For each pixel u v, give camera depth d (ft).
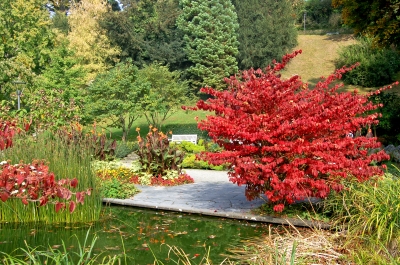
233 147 21.70
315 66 111.34
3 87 58.80
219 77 102.89
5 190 9.53
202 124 21.07
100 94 67.72
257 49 106.83
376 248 14.51
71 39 103.19
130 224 21.59
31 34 85.61
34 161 11.00
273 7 112.06
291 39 112.78
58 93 55.57
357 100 20.30
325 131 20.57
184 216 23.41
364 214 16.05
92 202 21.97
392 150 41.04
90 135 43.96
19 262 12.33
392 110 55.26
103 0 126.72
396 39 56.03
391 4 52.49
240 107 21.97
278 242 16.29
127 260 16.02
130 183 31.86
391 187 17.17
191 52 107.04
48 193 10.25
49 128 45.80
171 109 79.20
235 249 17.21
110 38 112.37
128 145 62.59
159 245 17.98
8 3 86.69
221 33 103.76
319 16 144.15
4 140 13.53
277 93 20.36
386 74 92.43
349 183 19.86
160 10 123.24
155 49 113.39
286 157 20.29
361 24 57.06
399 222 14.94
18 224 21.30
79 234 19.63
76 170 21.83
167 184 33.35
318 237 16.56
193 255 16.57
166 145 37.22
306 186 20.62
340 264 13.83
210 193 29.45
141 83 68.23
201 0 105.81
